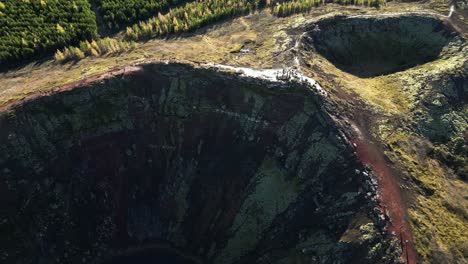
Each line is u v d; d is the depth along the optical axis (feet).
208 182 184.44
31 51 220.02
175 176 187.62
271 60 206.18
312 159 172.86
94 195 181.37
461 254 146.10
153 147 189.06
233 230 176.86
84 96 183.73
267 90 187.11
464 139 184.24
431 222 153.38
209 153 186.80
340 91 192.13
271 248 166.40
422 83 201.57
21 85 195.00
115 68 195.52
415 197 159.94
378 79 214.07
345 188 162.50
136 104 188.75
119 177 185.68
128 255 181.78
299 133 179.01
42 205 173.06
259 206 175.22
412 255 143.33
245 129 185.68
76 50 216.33
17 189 170.50
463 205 162.30
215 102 189.37
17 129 174.40
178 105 190.08
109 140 185.26
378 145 173.58
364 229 150.71
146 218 186.29
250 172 180.45
